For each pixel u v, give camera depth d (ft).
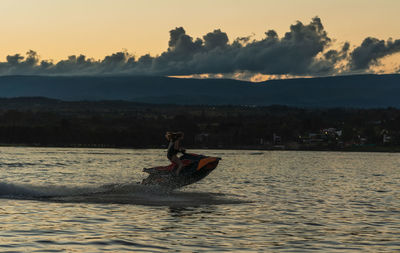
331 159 335.67
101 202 56.75
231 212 52.29
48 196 60.59
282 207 57.77
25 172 120.16
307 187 87.66
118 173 122.42
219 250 33.94
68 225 42.06
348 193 77.36
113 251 32.89
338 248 35.27
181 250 33.68
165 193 65.82
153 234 39.14
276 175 124.16
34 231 39.09
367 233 41.32
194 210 52.90
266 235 39.86
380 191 81.61
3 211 48.85
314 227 44.09
